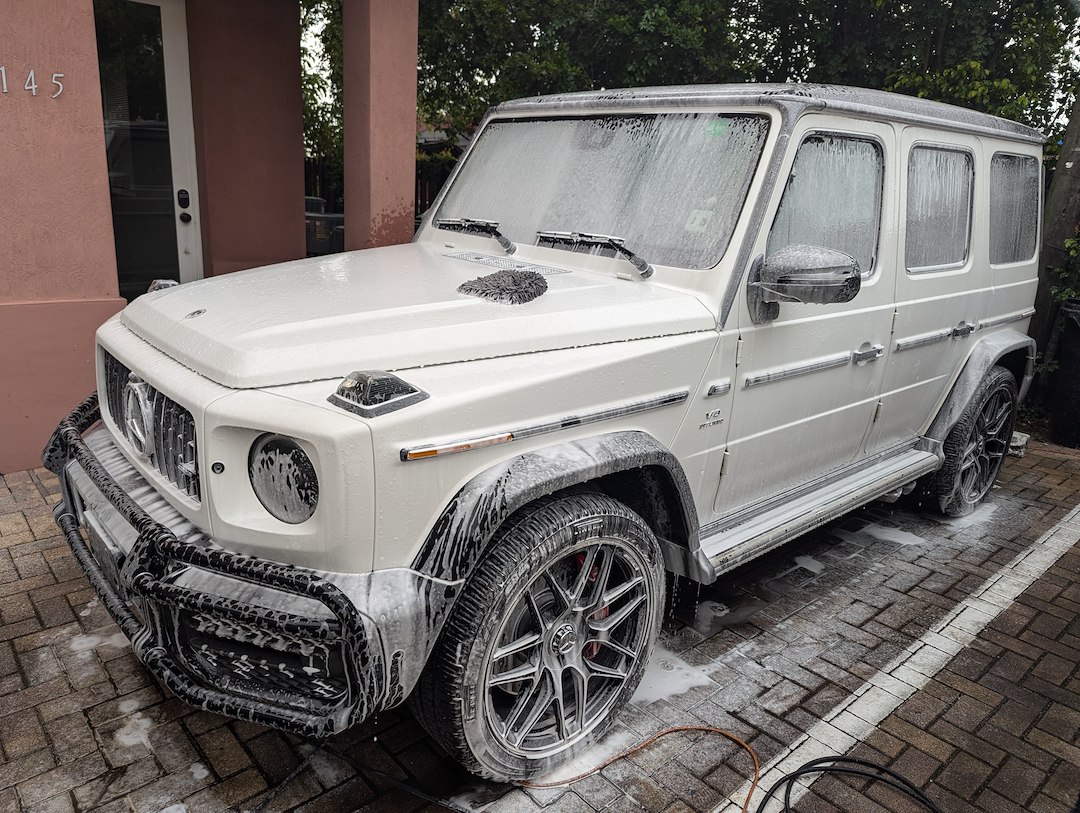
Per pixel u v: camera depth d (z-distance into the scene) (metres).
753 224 2.86
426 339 2.28
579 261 3.16
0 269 4.41
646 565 2.68
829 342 3.34
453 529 2.10
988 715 3.07
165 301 2.72
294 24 6.89
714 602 3.79
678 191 3.08
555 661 2.53
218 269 7.11
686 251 2.96
